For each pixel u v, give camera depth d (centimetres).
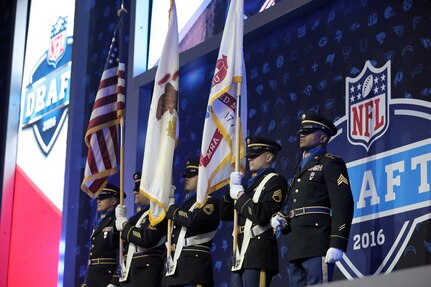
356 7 582
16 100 936
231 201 533
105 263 621
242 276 498
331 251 448
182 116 729
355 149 556
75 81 834
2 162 917
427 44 525
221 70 557
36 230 857
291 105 619
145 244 561
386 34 554
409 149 520
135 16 787
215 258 655
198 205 536
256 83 654
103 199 638
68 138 823
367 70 562
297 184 480
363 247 534
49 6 924
